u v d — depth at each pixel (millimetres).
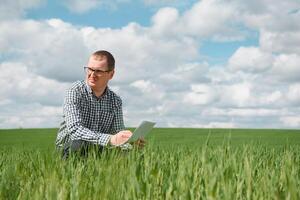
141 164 3863
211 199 2973
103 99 6387
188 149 5109
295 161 4426
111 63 6090
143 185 3275
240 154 4543
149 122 5191
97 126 6418
